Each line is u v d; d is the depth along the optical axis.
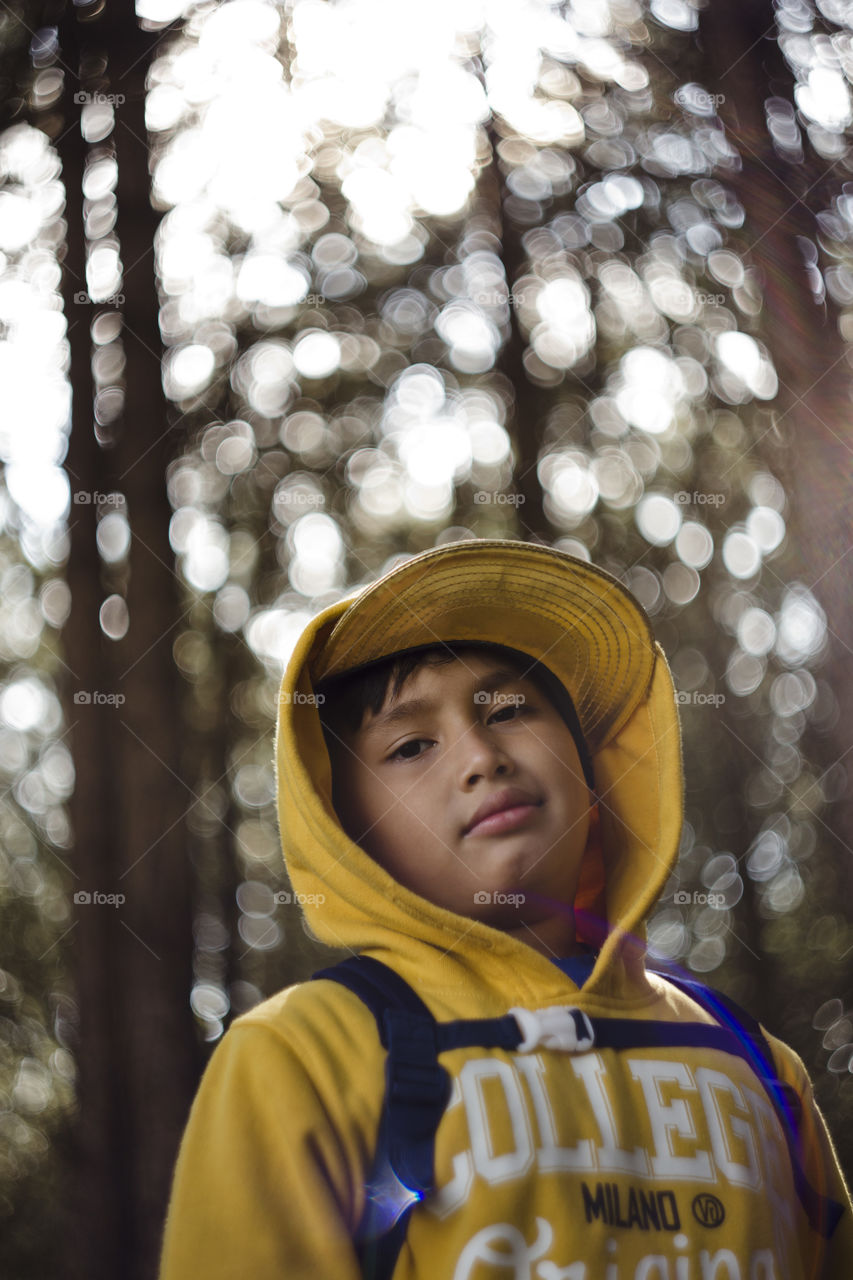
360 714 1.27
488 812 1.19
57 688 6.31
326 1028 1.07
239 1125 1.01
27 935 6.18
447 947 1.15
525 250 7.00
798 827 7.71
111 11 6.16
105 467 6.04
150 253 6.12
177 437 6.55
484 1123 1.02
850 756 3.01
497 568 1.29
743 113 3.60
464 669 1.25
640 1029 1.17
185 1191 1.01
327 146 6.92
